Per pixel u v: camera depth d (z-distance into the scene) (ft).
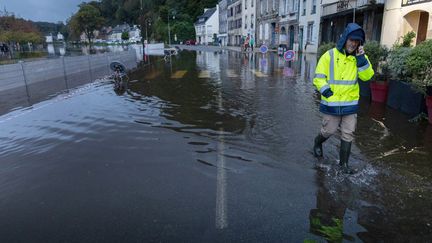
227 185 12.65
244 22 178.70
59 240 9.57
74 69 54.80
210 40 271.69
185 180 13.19
